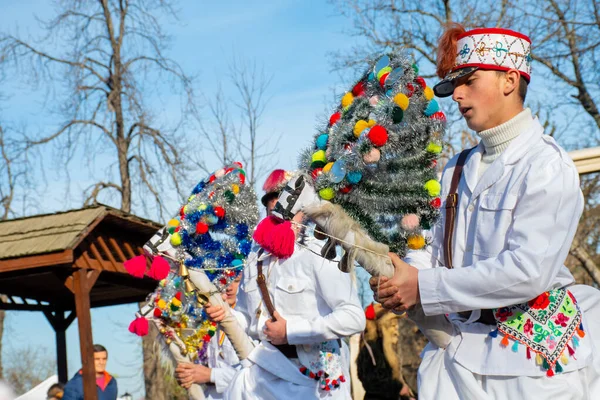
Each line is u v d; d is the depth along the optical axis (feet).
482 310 10.27
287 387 14.06
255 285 14.82
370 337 20.68
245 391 14.29
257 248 15.02
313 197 10.32
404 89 10.04
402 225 10.02
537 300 10.02
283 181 14.35
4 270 26.76
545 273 9.54
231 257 16.66
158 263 16.16
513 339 9.97
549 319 9.98
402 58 10.16
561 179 9.71
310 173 10.50
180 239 16.31
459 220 10.62
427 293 9.90
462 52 10.50
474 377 10.18
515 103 10.41
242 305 15.38
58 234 27.22
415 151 10.02
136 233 30.83
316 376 14.05
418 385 10.69
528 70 10.57
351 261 10.05
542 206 9.67
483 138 10.53
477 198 10.46
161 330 19.10
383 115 9.87
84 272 27.81
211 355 19.02
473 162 10.73
